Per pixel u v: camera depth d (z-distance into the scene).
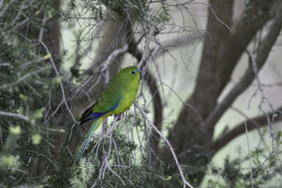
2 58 5.52
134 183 6.82
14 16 5.60
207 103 15.61
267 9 12.39
